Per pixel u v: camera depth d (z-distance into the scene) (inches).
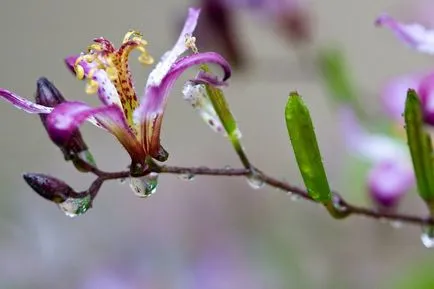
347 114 22.0
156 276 25.5
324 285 24.4
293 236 24.9
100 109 16.3
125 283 25.4
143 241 26.2
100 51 17.0
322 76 22.3
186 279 25.5
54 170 29.3
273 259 24.9
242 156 17.4
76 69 16.9
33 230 25.7
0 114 33.1
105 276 25.4
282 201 26.2
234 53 22.1
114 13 37.8
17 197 25.9
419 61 33.3
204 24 21.9
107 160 29.3
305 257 24.7
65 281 25.4
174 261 25.8
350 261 24.5
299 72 23.6
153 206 27.3
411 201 23.8
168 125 34.3
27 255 25.5
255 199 26.5
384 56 34.3
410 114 17.5
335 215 17.7
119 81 16.9
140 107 16.6
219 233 26.1
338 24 35.3
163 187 27.7
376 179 20.9
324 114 34.0
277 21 23.2
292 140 17.2
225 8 21.9
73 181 28.8
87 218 26.5
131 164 16.9
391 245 24.3
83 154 17.0
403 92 22.0
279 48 33.7
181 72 16.4
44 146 31.0
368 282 24.2
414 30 18.2
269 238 25.2
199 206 26.8
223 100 17.3
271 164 32.2
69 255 25.7
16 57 37.3
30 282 25.3
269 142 33.8
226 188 26.9
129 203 27.3
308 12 23.4
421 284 23.1
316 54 22.4
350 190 23.0
